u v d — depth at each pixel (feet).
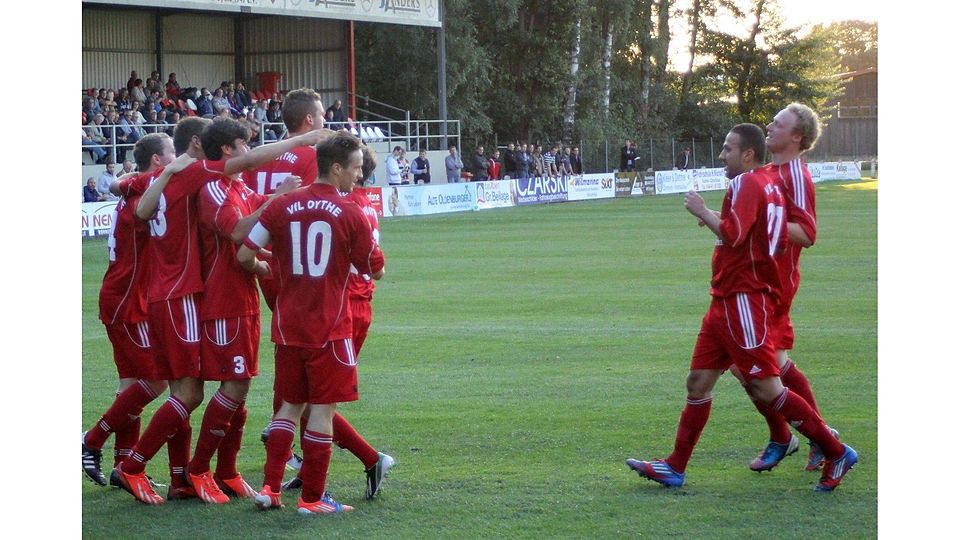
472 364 36.47
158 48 139.13
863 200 127.65
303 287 21.12
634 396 31.22
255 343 22.61
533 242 81.56
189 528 20.49
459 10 166.30
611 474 23.57
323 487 21.39
